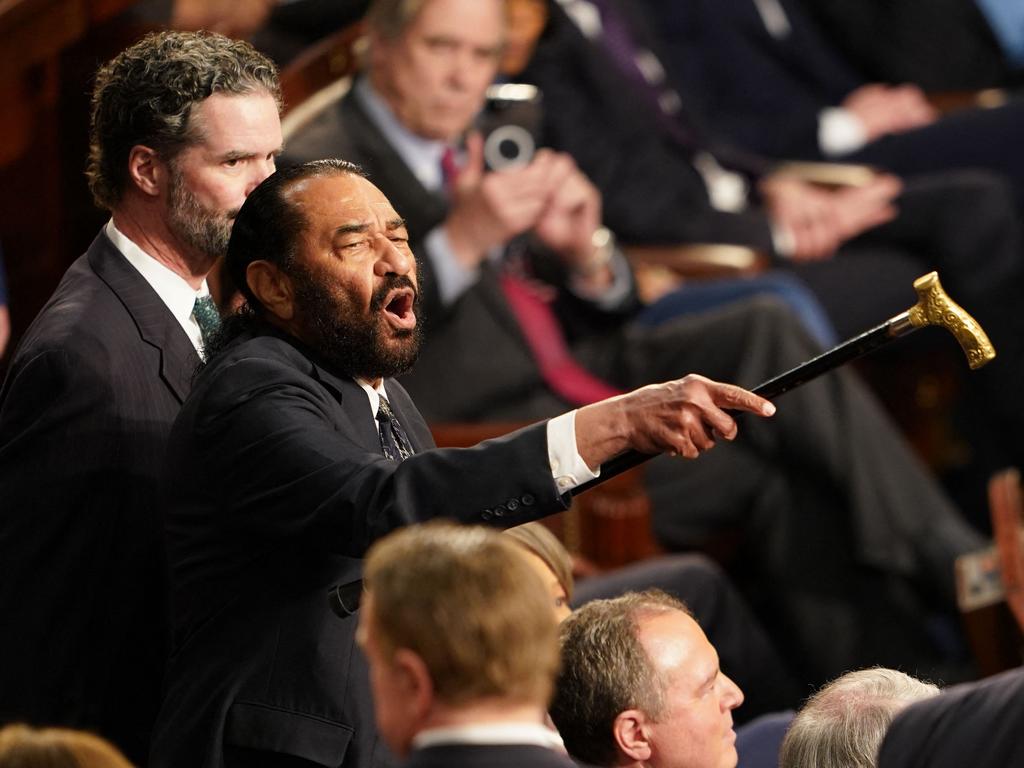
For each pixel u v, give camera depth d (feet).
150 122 28.73
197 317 29.99
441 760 18.65
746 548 51.96
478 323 49.47
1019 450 68.39
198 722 25.49
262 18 47.06
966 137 70.74
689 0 68.95
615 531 46.75
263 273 26.13
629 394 24.16
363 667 25.66
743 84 69.67
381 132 46.60
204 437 25.27
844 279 63.52
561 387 50.39
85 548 28.60
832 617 50.49
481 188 47.29
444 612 18.69
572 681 26.53
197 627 26.05
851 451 50.39
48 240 41.70
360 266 25.89
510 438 24.18
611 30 63.52
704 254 60.59
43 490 28.45
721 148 66.33
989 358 24.03
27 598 28.53
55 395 28.50
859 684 26.63
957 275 65.51
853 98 72.33
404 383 48.32
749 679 44.86
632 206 61.16
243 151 28.99
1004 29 77.25
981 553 47.91
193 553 25.84
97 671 28.89
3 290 39.01
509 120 51.47
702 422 23.59
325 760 25.08
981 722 21.68
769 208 65.05
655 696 26.25
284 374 25.26
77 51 41.65
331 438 24.62
